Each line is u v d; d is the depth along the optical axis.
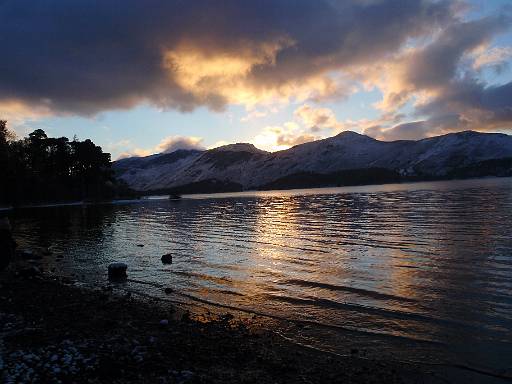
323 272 25.30
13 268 28.23
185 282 23.83
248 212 85.62
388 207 80.06
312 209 86.38
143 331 15.35
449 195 110.31
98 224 64.88
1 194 124.88
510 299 17.98
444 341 13.93
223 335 15.05
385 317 16.56
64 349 12.99
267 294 20.72
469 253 29.02
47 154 160.12
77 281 24.58
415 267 25.50
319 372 11.95
